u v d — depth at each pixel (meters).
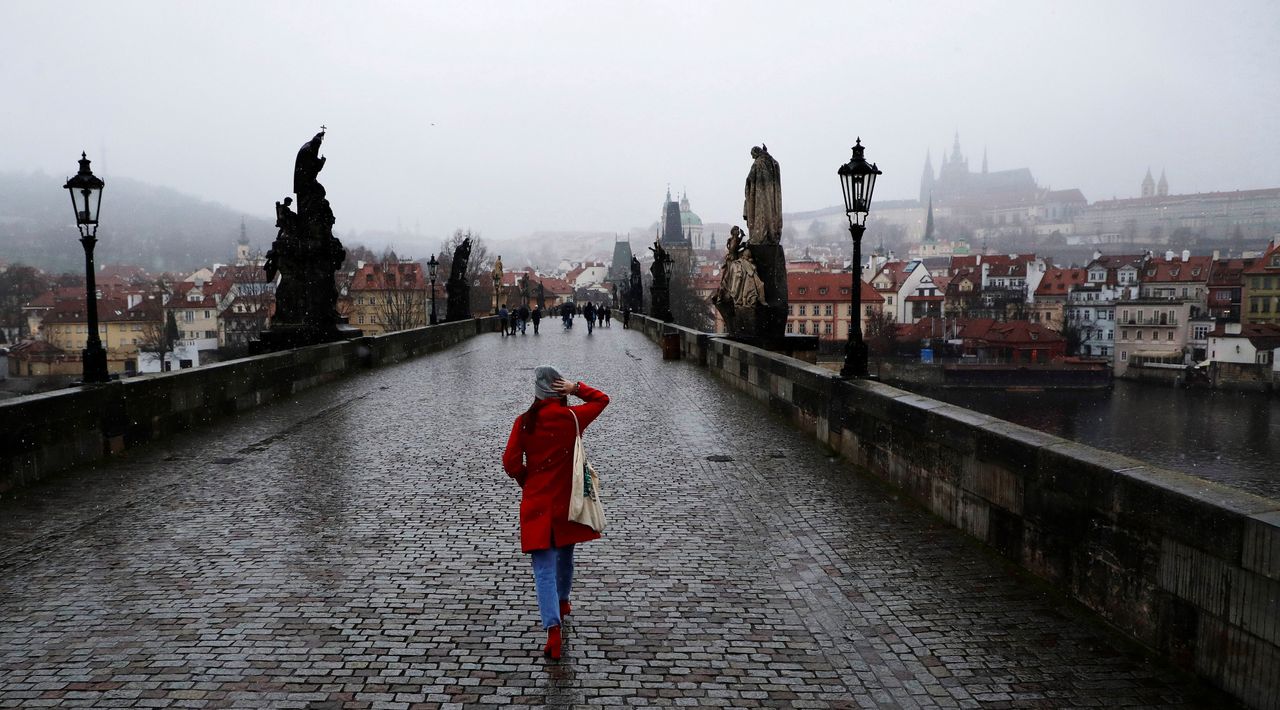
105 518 9.39
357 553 8.15
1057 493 7.10
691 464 12.20
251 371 18.17
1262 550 4.98
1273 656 4.91
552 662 5.88
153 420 14.12
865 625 6.50
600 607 6.86
